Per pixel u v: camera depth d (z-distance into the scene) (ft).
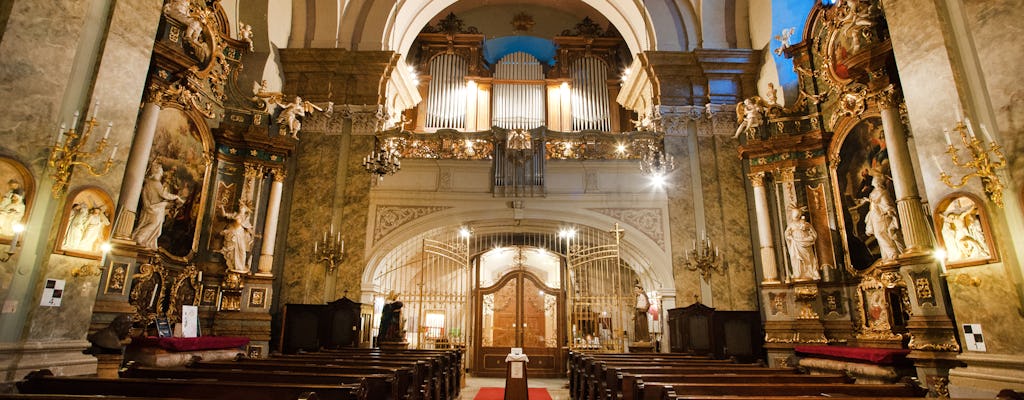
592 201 40.01
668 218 39.29
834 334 32.83
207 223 34.09
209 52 30.09
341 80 42.04
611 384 19.99
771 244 36.01
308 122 40.70
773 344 34.01
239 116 36.78
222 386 12.67
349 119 41.09
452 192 40.22
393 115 46.21
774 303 35.27
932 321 22.89
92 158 19.07
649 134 40.88
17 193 16.88
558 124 56.24
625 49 58.85
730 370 20.01
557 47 60.23
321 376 14.96
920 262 23.94
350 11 43.98
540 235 49.29
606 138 41.22
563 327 43.37
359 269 38.06
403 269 47.24
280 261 37.81
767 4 40.32
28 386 13.23
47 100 17.76
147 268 27.76
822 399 12.59
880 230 28.40
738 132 38.83
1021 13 18.97
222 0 36.78
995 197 18.70
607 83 57.72
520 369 25.63
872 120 29.96
